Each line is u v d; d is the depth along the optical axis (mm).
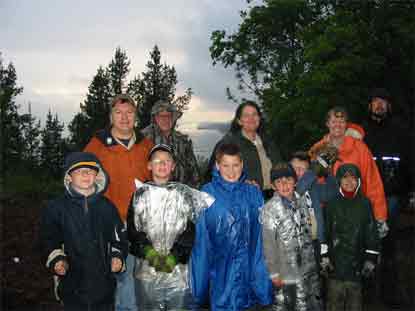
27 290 6086
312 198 4793
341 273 4500
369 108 5613
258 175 5074
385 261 5469
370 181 5074
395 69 15508
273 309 4184
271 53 27266
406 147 5453
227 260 4086
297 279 4215
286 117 19438
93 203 3721
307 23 24828
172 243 3852
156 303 3805
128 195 4453
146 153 4684
